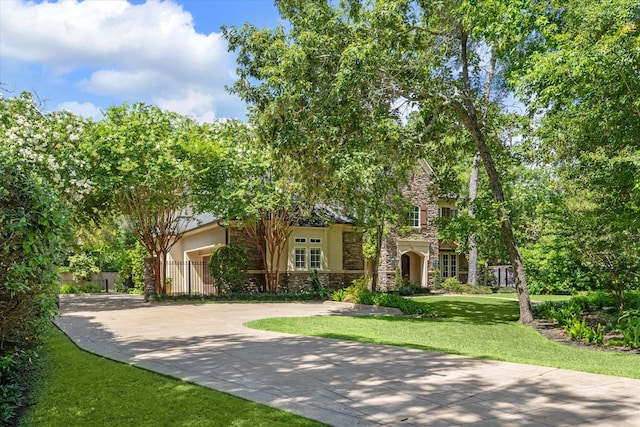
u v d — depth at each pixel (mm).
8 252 4375
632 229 11992
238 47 16469
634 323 11531
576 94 11617
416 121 16781
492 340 11195
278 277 23203
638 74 10000
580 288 24078
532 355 9266
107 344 9242
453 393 5637
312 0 14328
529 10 11266
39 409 5043
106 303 20078
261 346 8953
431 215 29438
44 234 4848
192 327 11922
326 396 5477
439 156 17500
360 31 13586
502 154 17219
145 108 19562
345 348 8742
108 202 20406
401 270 29125
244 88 16734
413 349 8758
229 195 18469
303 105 13656
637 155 10297
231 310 16703
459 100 15578
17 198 4555
